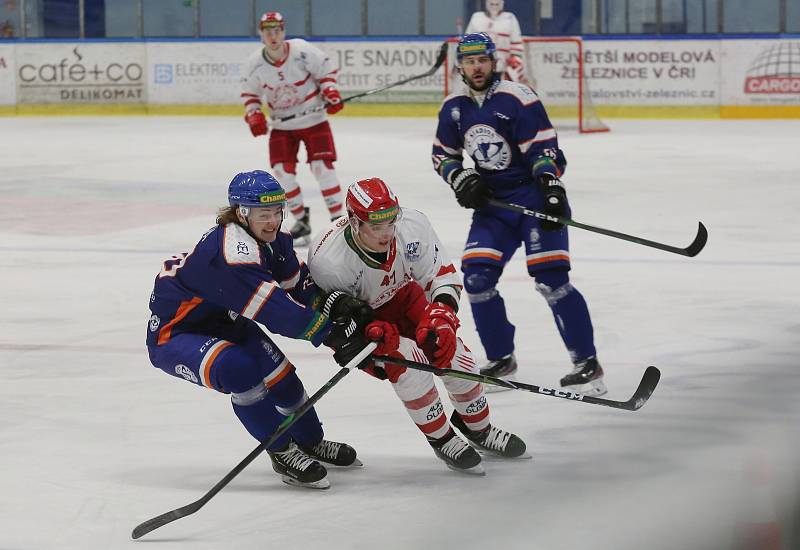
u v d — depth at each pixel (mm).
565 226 11742
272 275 9320
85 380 12312
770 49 44219
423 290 9688
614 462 8852
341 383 12109
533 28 46656
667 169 30625
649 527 7633
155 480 9430
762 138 37906
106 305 15930
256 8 49375
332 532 8266
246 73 21766
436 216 23734
